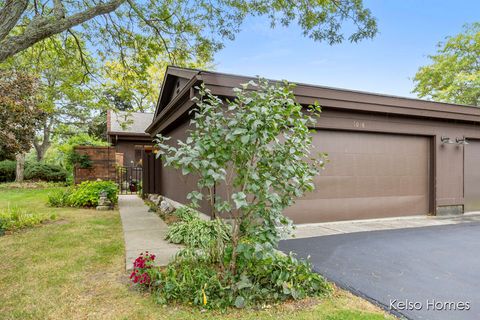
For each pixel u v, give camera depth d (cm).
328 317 225
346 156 628
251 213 275
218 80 468
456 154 744
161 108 879
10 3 414
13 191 1173
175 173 764
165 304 244
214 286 254
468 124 755
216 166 249
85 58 844
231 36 764
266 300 249
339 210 620
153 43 785
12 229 516
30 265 340
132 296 260
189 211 556
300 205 590
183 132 650
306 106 568
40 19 445
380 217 657
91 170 1079
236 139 257
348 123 615
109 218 642
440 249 419
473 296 267
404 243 452
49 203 826
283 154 276
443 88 1862
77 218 638
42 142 1914
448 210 732
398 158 684
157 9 710
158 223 587
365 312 234
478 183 780
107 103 929
